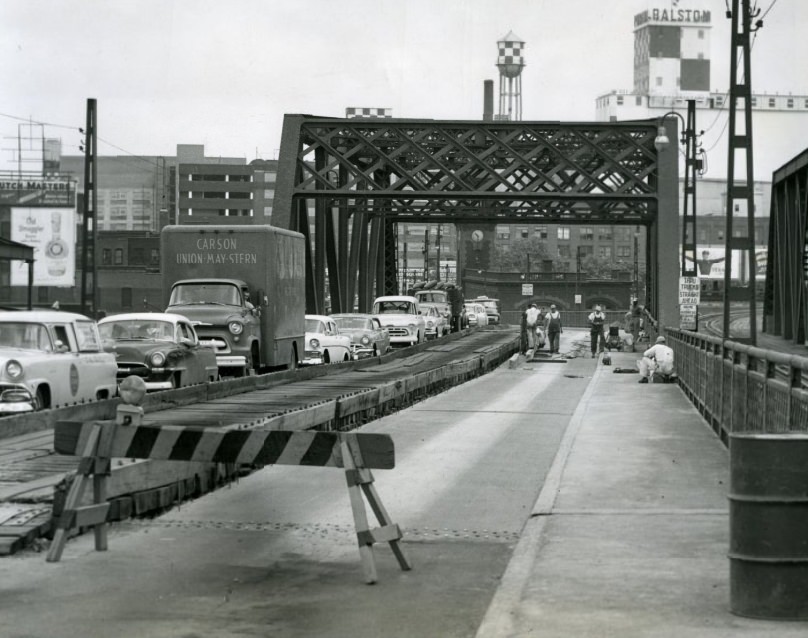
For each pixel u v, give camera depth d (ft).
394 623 25.88
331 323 130.00
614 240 606.96
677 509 40.09
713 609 25.22
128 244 457.68
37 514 34.88
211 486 45.62
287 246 107.14
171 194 568.41
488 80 567.18
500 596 26.94
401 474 51.75
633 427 70.85
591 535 35.12
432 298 219.82
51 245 352.49
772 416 43.86
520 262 585.22
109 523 37.32
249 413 59.11
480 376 134.00
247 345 97.45
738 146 113.60
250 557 33.09
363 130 152.87
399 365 124.36
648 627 23.79
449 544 35.60
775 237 251.19
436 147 171.22
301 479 48.83
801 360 36.65
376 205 211.00
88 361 65.46
